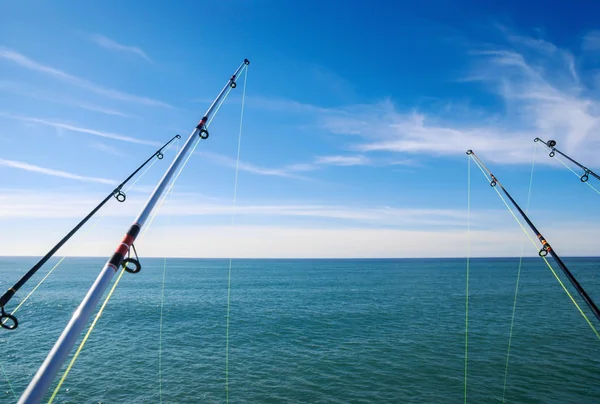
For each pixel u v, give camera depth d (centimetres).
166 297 4428
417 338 2364
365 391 1538
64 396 1498
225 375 1728
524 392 1510
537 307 3519
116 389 1566
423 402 1433
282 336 2445
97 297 343
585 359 1909
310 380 1664
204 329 2648
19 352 2084
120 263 393
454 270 11688
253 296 4556
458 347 2150
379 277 8319
